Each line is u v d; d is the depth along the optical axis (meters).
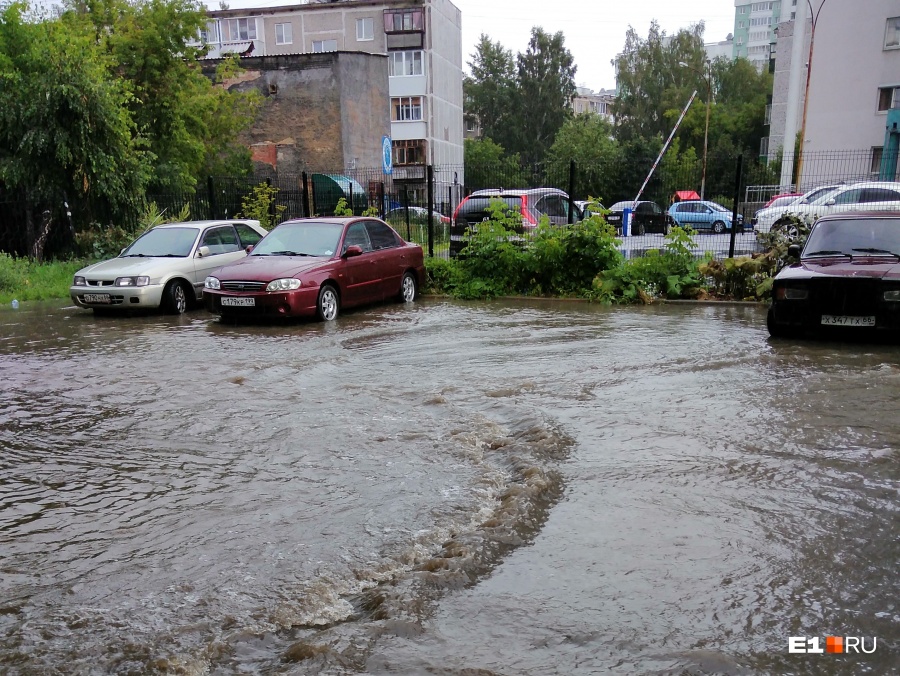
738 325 10.24
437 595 3.13
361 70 35.72
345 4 49.53
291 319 11.41
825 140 37.03
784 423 5.45
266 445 5.20
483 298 13.78
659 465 4.63
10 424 5.90
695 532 3.70
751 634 2.82
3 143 18.17
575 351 8.34
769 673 2.58
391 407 6.08
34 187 17.98
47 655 2.78
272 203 19.77
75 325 11.16
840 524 3.78
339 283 11.50
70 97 17.41
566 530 3.75
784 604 3.03
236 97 29.62
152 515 4.09
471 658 2.68
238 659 2.74
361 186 24.31
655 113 70.56
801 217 13.57
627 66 72.69
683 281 12.98
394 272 12.91
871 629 2.86
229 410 6.10
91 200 18.56
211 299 11.09
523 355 8.16
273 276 10.77
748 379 6.84
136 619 3.03
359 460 4.84
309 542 3.68
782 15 109.25
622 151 53.06
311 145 34.56
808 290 8.65
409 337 9.57
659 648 2.73
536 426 5.36
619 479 4.42
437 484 4.41
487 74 74.50
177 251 12.91
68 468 4.88
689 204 20.22
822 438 5.09
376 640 2.80
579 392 6.43
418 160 49.97
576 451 4.92
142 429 5.66
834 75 36.41
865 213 9.91
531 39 71.94
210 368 7.77
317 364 7.91
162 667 2.68
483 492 4.27
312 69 34.12
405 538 3.70
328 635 2.83
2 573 3.46
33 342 9.69
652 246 14.30
